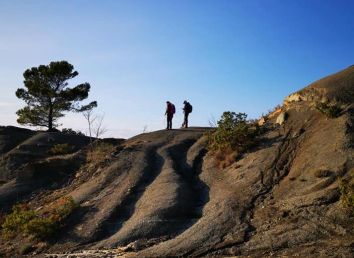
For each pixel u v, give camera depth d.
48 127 48.56
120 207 20.73
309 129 22.06
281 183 19.02
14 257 18.20
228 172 22.16
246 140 23.83
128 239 17.64
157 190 21.39
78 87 49.44
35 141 37.50
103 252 16.89
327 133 20.44
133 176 24.09
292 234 14.95
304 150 20.48
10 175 31.02
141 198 21.36
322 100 22.97
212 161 24.34
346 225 14.46
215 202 19.25
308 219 15.48
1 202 26.03
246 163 21.89
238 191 19.55
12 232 20.86
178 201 19.77
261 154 21.95
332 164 17.98
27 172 28.94
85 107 50.06
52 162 29.58
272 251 14.45
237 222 16.94
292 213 16.22
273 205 17.41
